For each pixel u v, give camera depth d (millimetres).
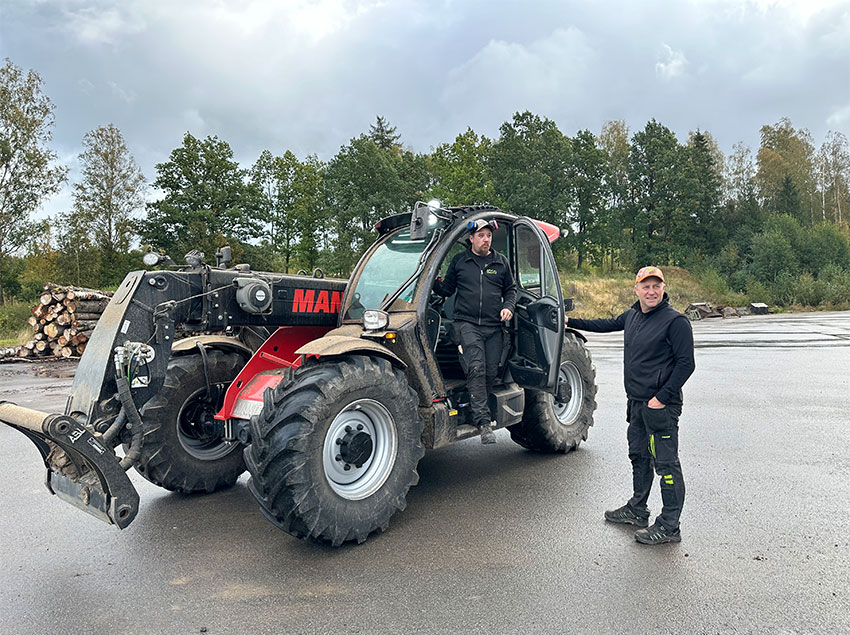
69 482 3328
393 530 3789
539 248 4820
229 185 45719
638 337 3682
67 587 3104
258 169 51969
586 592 2918
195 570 3277
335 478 3594
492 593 2930
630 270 52062
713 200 55875
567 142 54562
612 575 3098
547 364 4543
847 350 14094
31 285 33000
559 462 5316
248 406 4070
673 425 3525
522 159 51781
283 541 3676
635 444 3758
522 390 4953
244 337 5039
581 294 35781
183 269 3887
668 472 3500
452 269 4434
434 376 4172
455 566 3252
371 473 3723
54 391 9578
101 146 40188
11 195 31438
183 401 4492
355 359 3689
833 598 2818
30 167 31516
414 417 3869
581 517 3959
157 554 3508
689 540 3535
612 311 34000
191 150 44562
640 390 3625
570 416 5680
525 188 50000
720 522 3803
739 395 8391
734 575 3074
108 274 38594
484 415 4160
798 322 26156
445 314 4961
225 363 4691
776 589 2916
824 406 7504
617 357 14422
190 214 43312
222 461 4723
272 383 4133
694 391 8805
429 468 5180
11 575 3262
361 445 3605
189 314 3736
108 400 3289
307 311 4391
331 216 46500
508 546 3500
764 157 70250
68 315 14805
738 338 18266
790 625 2590
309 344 3691
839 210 69125
